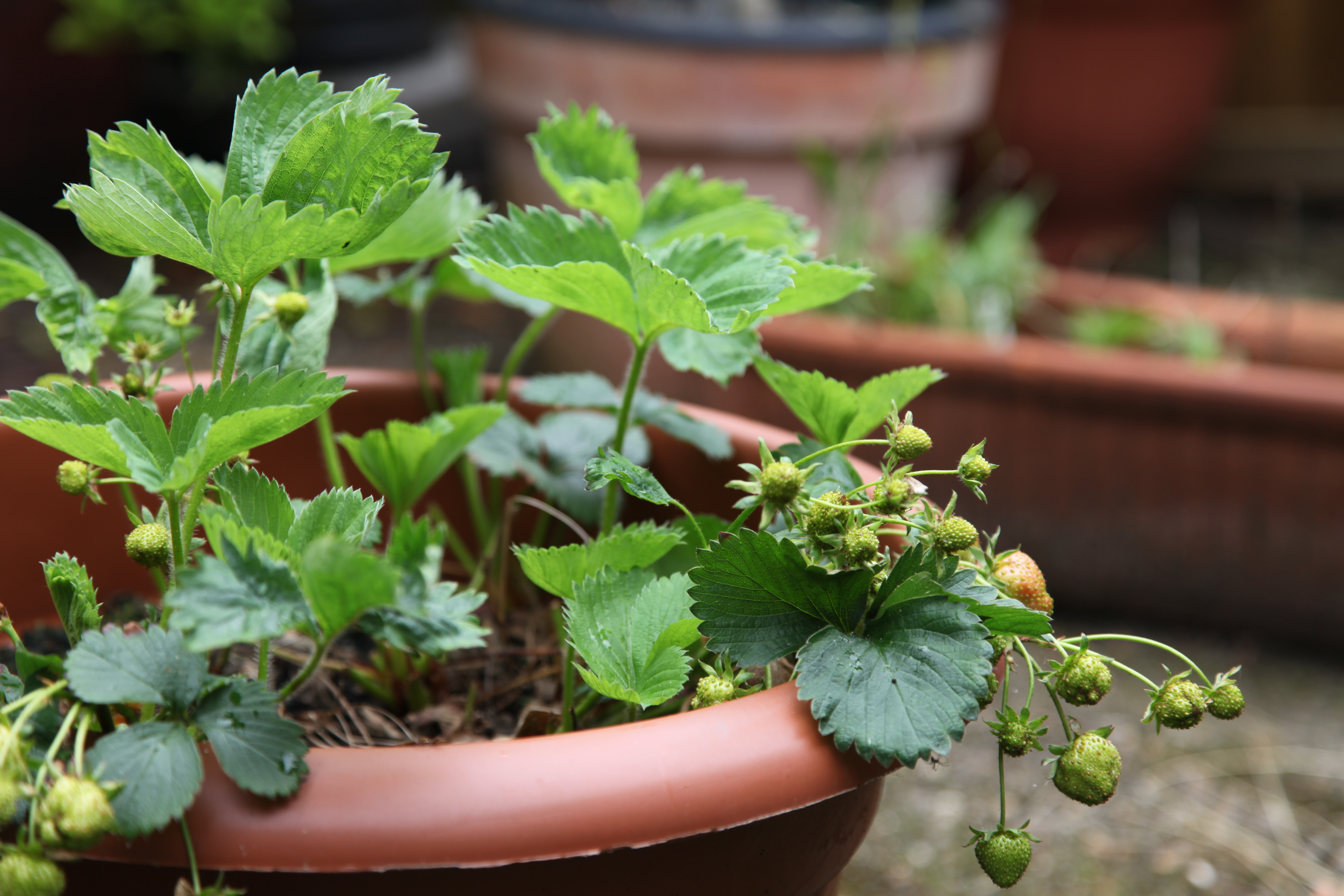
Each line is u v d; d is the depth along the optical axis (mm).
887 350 1608
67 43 2510
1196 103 2783
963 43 1964
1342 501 1552
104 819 667
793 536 777
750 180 1902
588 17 1798
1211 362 1825
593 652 767
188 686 701
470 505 990
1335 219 3256
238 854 683
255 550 700
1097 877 1249
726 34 1778
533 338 955
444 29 3189
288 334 834
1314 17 3158
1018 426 1626
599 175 938
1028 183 2754
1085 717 1487
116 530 901
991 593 753
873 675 736
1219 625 1684
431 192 869
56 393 725
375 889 703
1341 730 1501
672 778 703
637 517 941
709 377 855
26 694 719
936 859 1271
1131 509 1633
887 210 2021
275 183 746
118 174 763
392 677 897
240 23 2541
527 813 689
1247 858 1280
